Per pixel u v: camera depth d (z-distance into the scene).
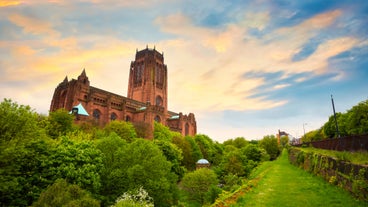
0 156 25.81
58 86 103.06
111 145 42.34
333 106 50.69
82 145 37.50
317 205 14.39
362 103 53.84
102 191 36.34
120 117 102.75
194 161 84.69
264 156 84.31
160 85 150.62
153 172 38.84
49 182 29.06
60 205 20.67
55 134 54.06
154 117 107.38
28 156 30.25
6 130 29.34
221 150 117.44
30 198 27.59
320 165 27.27
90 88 98.31
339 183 19.94
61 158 31.88
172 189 45.09
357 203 14.40
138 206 21.77
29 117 31.75
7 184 25.03
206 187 49.56
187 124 139.75
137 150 41.12
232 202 15.27
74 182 29.31
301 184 22.98
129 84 150.62
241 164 66.88
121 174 36.97
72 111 79.25
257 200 16.02
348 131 58.00
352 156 20.89
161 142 64.31
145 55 146.25
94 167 32.56
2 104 30.08
